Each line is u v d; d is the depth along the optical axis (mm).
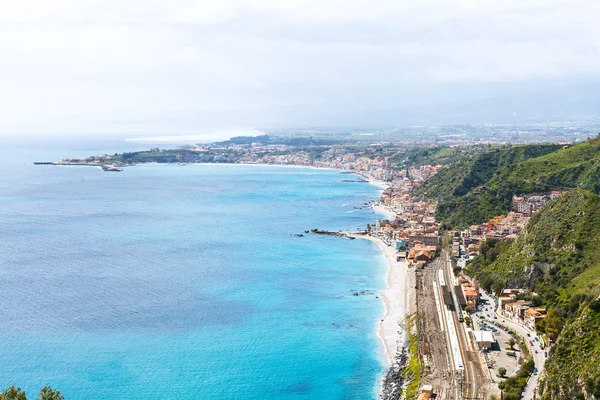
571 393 174625
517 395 190875
